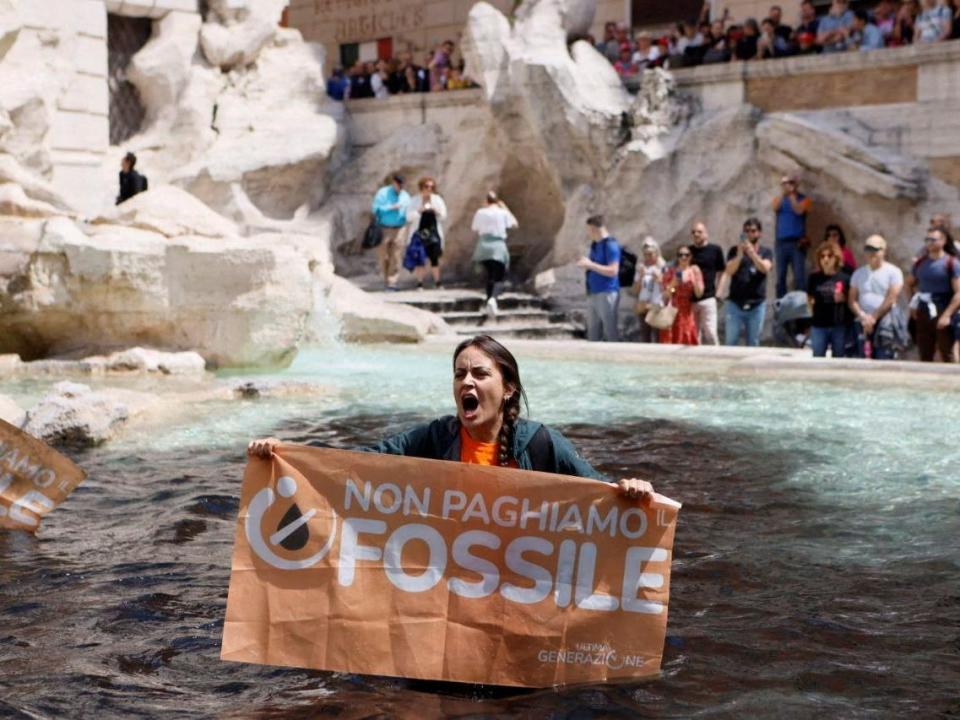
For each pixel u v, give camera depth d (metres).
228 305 12.28
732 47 18.66
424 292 19.42
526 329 18.31
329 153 22.17
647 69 18.94
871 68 16.91
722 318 18.23
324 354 14.34
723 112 18.22
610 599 3.89
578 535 3.88
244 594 3.81
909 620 4.56
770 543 5.70
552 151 19.56
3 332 12.41
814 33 18.34
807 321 15.41
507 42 19.97
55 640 4.29
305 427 8.79
